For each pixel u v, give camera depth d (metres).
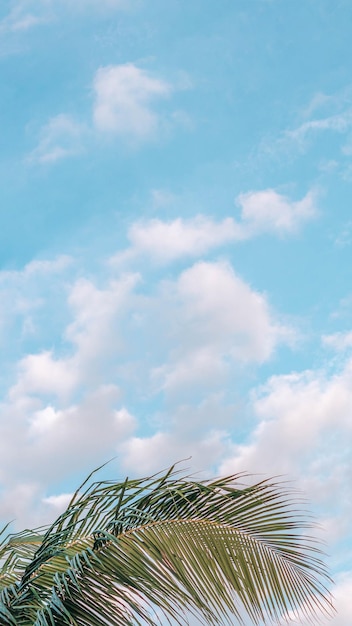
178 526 5.07
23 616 4.60
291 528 5.09
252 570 5.06
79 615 4.76
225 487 5.02
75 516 4.98
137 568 4.89
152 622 4.80
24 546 5.38
